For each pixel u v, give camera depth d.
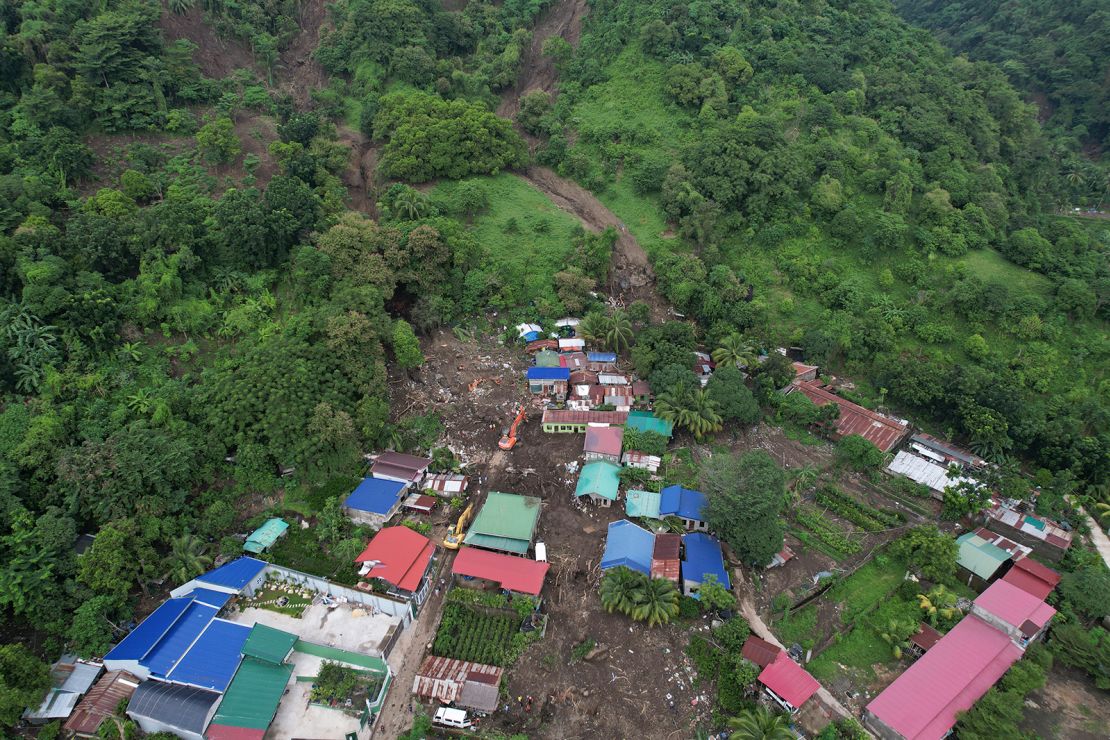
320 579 51.19
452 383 72.19
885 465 67.06
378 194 87.12
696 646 47.84
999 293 79.56
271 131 88.94
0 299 57.56
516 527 55.50
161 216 66.94
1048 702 46.66
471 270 81.50
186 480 54.59
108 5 84.75
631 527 56.47
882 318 81.06
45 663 43.47
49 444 50.88
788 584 53.75
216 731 40.47
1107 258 89.31
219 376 59.75
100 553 46.88
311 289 70.19
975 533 58.56
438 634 48.50
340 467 60.56
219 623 46.62
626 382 73.56
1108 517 62.31
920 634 49.47
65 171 70.25
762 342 80.19
